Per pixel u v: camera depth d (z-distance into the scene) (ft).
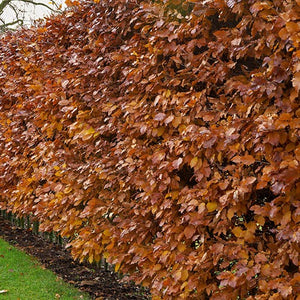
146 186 11.57
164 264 11.35
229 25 10.33
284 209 8.13
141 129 11.69
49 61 18.62
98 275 17.08
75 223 15.88
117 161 13.55
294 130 7.91
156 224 12.16
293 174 7.59
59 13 19.08
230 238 9.67
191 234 10.16
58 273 17.38
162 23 11.07
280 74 8.05
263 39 8.68
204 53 10.11
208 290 9.85
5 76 23.49
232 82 9.49
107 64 14.74
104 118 14.84
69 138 17.37
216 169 10.07
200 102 10.27
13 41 22.89
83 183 14.87
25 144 20.83
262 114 8.79
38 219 20.40
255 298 8.39
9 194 22.82
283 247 8.34
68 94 16.93
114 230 13.47
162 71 11.28
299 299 7.69
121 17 13.60
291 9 7.86
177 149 10.50
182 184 11.30
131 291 15.25
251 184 8.86
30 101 19.19
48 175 17.53
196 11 9.95
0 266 17.42
